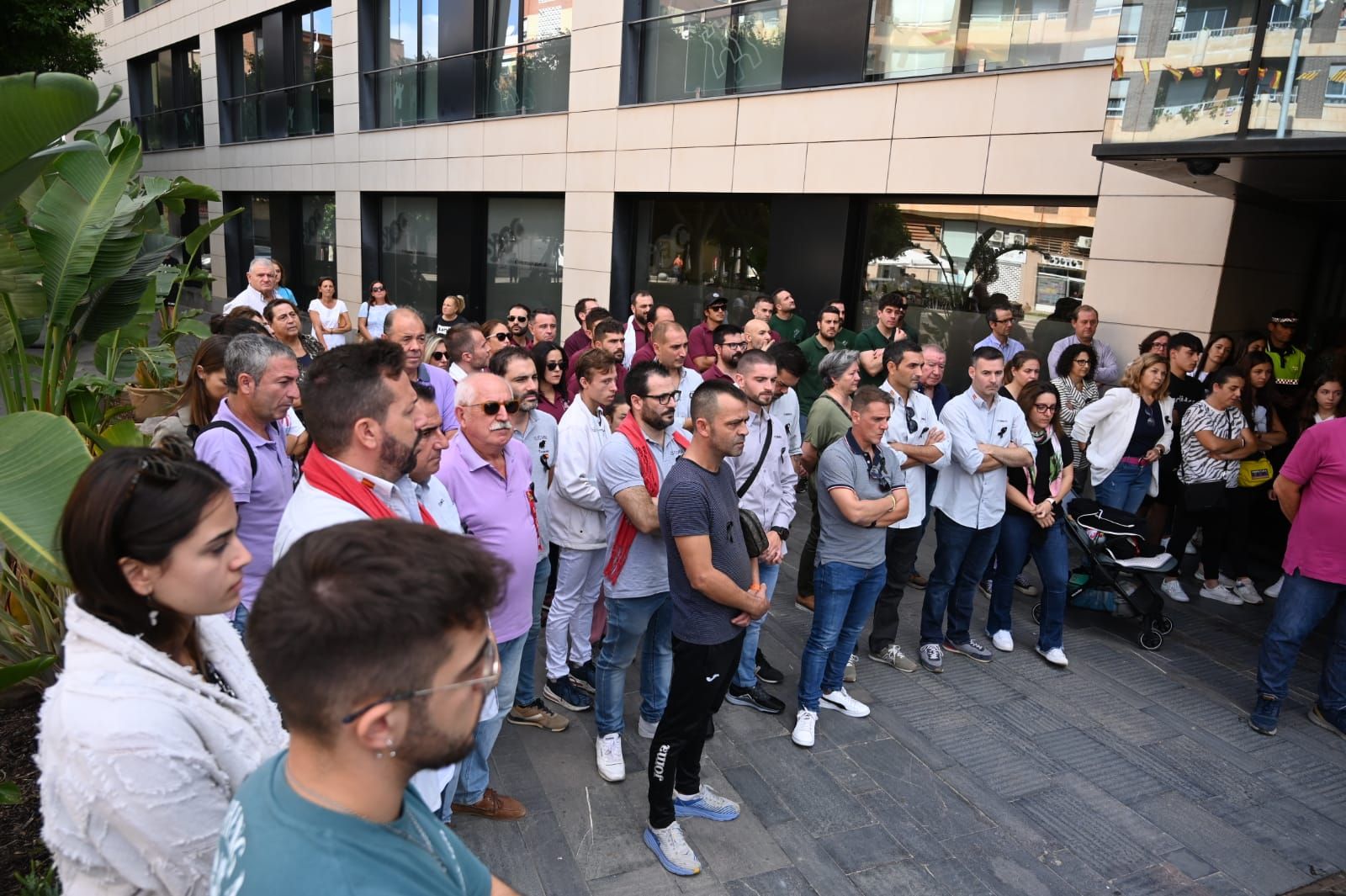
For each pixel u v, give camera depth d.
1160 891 3.17
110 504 1.38
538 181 12.31
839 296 8.97
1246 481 6.09
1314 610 4.18
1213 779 3.91
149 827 1.29
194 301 24.12
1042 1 7.26
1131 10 5.43
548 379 5.35
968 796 3.68
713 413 2.96
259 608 0.99
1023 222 7.74
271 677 0.98
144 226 4.90
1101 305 7.16
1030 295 7.77
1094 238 7.14
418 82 14.81
